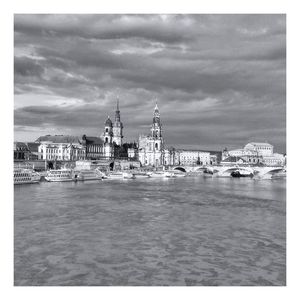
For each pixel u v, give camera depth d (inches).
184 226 3454.7
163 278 2228.1
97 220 3698.3
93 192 6274.6
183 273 2300.7
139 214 4052.7
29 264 2423.7
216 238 3036.4
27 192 6166.3
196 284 2154.3
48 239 2962.6
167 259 2529.5
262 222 3651.6
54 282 2165.4
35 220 3661.4
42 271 2313.0
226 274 2290.8
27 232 3176.7
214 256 2591.0
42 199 5216.5
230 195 5925.2
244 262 2479.1
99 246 2795.3
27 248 2736.2
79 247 2765.7
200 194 6072.8
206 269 2362.2
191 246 2817.4
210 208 4510.3
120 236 3078.2
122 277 2239.2
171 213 4131.4
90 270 2333.9
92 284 2132.1
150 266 2404.0
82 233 3157.0
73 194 5905.5
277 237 3068.4
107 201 5078.7
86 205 4667.8
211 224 3553.2
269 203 4963.1
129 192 6348.4
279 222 3649.1
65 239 2972.4
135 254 2623.0
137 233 3179.1
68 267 2379.4
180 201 5152.6
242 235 3129.9
